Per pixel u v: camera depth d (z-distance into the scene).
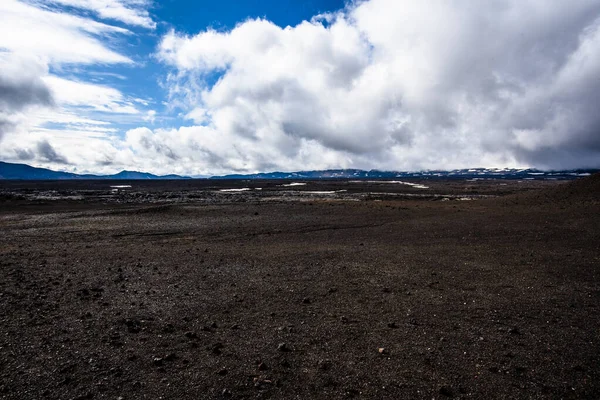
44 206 42.59
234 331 8.02
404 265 14.02
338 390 5.73
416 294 10.48
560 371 6.20
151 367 6.46
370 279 12.12
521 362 6.52
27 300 10.05
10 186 116.00
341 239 20.64
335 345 7.29
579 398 5.46
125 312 9.19
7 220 29.53
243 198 58.44
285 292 10.82
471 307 9.35
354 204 41.75
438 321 8.46
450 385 5.82
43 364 6.52
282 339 7.59
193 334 7.80
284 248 18.11
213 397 5.58
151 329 8.14
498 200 40.09
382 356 6.80
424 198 57.19
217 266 14.27
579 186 33.97
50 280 12.20
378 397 5.54
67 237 22.02
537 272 12.52
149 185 133.75
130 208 39.22
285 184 137.75
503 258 14.77
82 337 7.68
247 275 12.83
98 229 24.91
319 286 11.39
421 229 23.14
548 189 39.72
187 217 31.28
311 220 28.84
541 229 20.59
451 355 6.81
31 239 21.34
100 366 6.48
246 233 23.28
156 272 13.32
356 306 9.56
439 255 15.71
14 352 6.96
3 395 5.57
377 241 19.70
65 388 5.78
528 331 7.83
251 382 5.97
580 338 7.43
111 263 14.93
